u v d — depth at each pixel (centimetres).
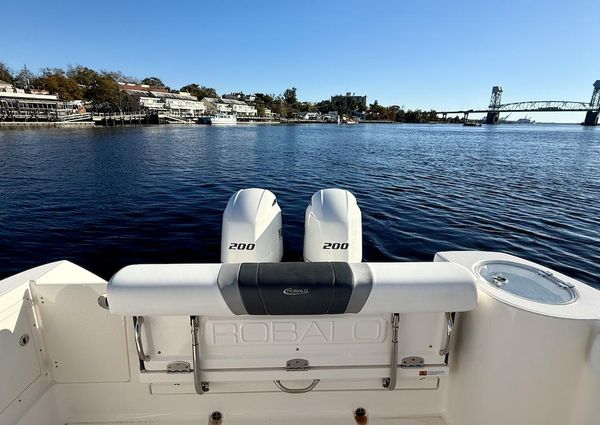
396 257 555
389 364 152
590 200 970
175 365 148
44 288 151
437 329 150
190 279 132
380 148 2681
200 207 870
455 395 160
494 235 669
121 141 2998
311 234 255
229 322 143
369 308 135
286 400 167
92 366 160
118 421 166
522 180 1301
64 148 2359
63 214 811
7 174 1375
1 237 652
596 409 123
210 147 2616
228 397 165
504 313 130
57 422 163
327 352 150
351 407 169
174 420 167
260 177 1350
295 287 131
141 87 7850
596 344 120
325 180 1280
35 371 152
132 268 139
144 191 1078
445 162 1845
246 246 245
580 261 564
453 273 138
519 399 133
